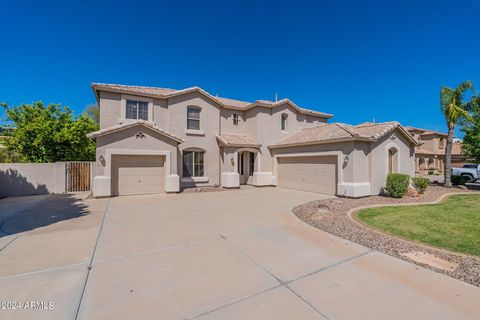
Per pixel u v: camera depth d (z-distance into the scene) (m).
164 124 17.86
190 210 10.66
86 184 16.75
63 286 4.26
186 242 6.54
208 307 3.70
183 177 18.33
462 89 17.83
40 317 3.43
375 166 14.63
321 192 16.09
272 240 6.71
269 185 20.20
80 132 19.69
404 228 7.74
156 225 8.22
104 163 14.12
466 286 4.29
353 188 13.65
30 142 18.11
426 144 35.62
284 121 21.98
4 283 4.34
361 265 5.14
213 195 15.17
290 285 4.34
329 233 7.33
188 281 4.47
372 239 6.72
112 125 16.14
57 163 16.14
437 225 8.07
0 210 10.61
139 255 5.65
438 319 3.45
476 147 18.20
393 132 15.79
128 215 9.68
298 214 9.84
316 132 18.14
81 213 10.02
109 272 4.80
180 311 3.60
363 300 3.89
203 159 19.16
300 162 17.86
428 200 13.09
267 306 3.73
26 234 7.17
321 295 4.04
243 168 21.66
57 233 7.27
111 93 16.23
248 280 4.52
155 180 15.77
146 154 15.18
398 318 3.46
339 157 14.60
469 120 17.98
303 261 5.35
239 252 5.86
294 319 3.43
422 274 4.73
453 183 19.81
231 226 8.11
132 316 3.48
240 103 23.03
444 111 18.70
